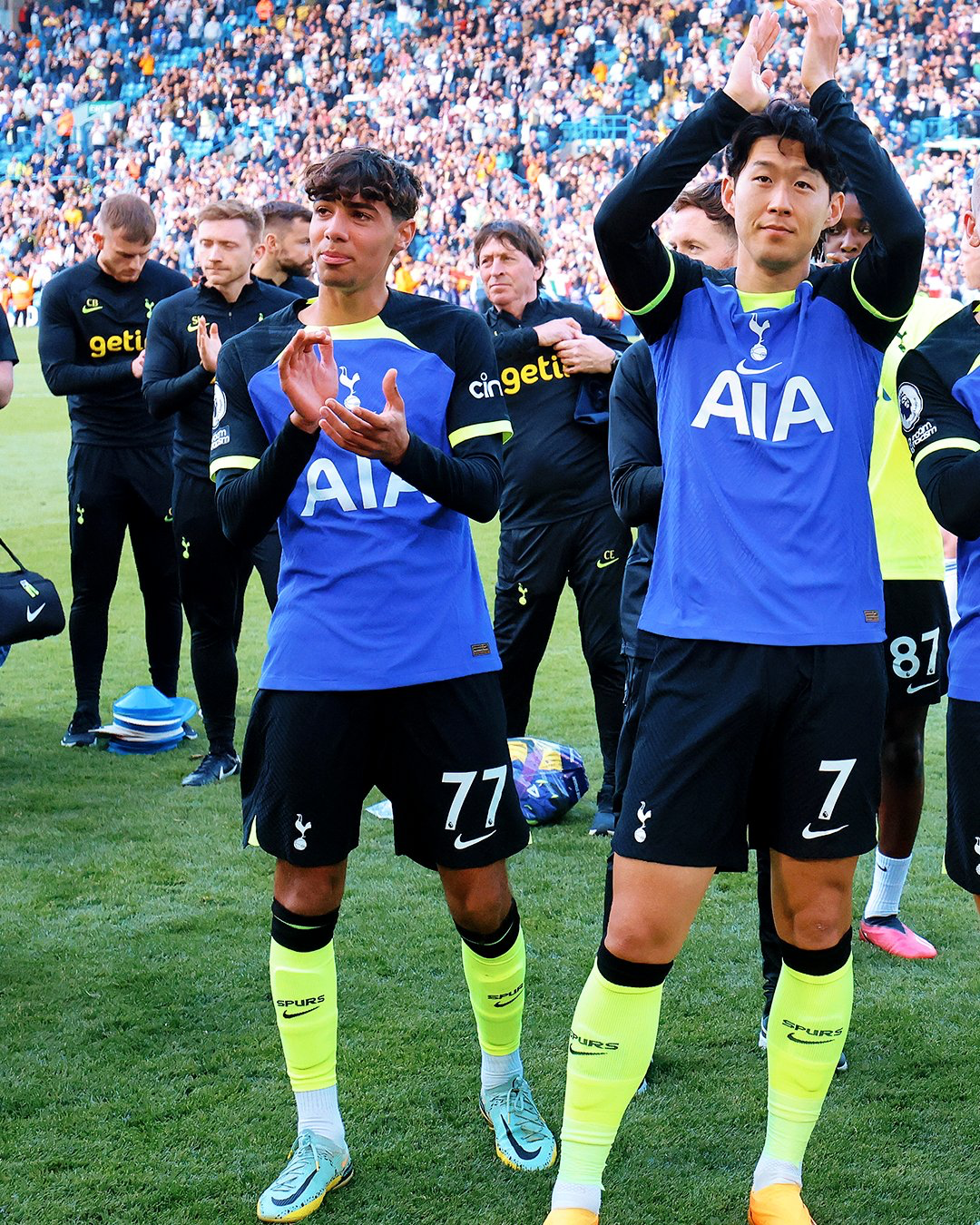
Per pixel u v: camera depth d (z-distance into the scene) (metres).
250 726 2.46
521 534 4.46
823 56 2.26
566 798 4.53
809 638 2.18
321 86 28.91
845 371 2.28
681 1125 2.64
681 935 2.24
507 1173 2.48
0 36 31.98
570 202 24.30
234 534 2.37
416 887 3.90
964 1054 2.91
